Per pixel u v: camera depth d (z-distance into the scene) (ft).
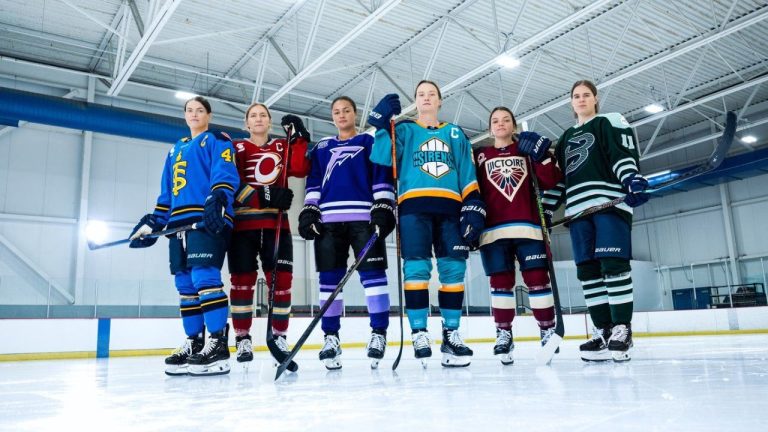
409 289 7.83
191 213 8.00
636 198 7.51
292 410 3.98
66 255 33.45
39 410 4.47
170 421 3.67
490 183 8.59
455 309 7.95
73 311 26.53
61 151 34.12
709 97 31.83
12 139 32.91
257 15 26.96
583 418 3.28
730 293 38.24
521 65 32.63
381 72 31.91
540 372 6.47
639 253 52.75
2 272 31.53
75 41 29.99
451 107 38.37
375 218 7.72
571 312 35.06
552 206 9.10
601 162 8.25
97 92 34.30
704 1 27.04
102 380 7.92
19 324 20.36
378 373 7.10
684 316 33.71
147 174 36.45
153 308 27.76
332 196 8.27
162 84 35.22
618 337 7.75
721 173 42.52
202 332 8.37
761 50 33.09
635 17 27.99
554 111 39.83
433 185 7.92
